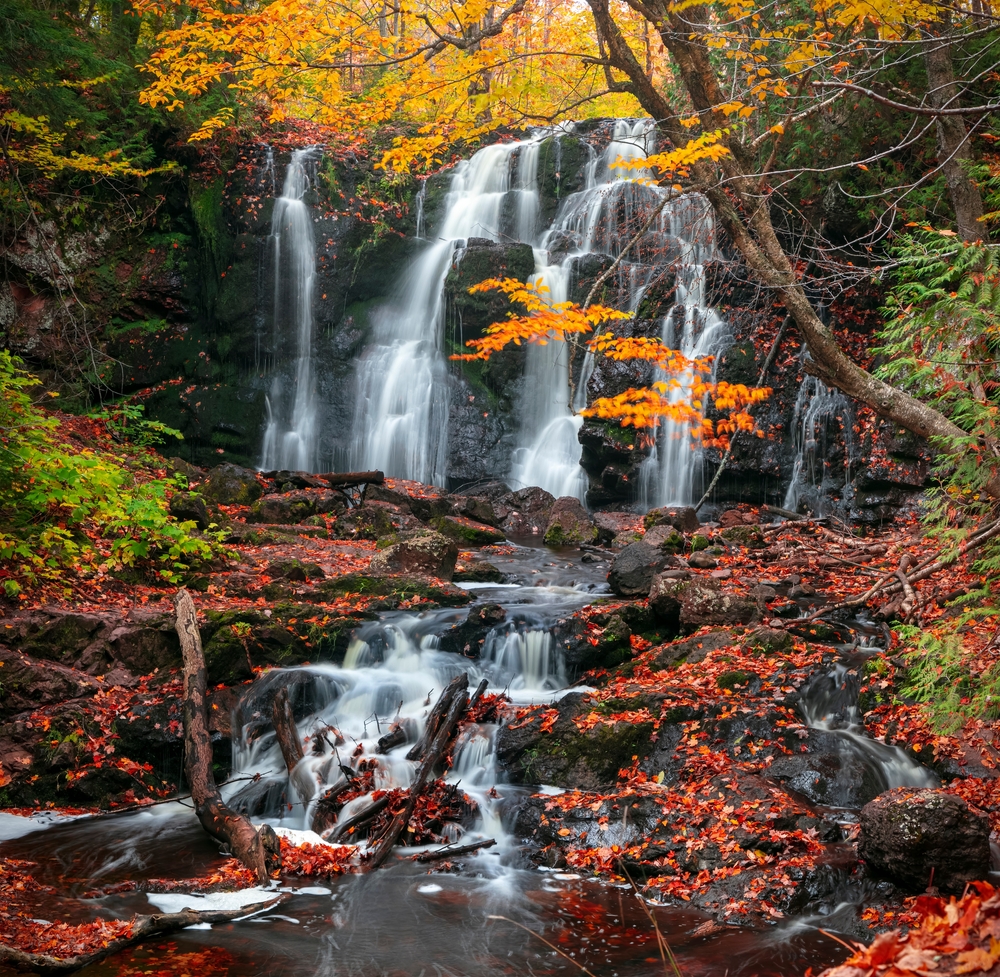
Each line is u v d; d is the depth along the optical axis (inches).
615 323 687.7
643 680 347.9
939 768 285.4
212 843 281.1
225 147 755.4
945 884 219.9
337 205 777.6
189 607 359.9
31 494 388.8
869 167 600.1
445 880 252.5
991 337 254.8
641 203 738.2
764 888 231.9
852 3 271.7
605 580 478.9
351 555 493.7
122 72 672.4
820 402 631.8
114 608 377.4
